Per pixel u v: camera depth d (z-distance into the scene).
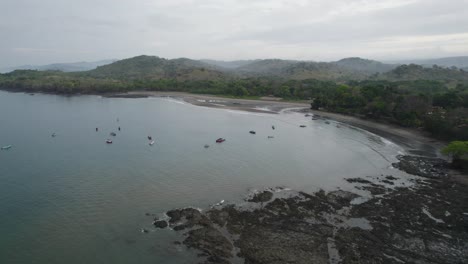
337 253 50.06
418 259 49.38
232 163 91.25
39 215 60.41
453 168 89.06
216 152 101.62
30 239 52.88
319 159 97.06
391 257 49.62
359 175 84.38
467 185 77.50
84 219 59.06
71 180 76.75
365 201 68.12
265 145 111.75
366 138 123.94
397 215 62.19
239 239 52.53
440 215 62.56
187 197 68.44
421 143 116.25
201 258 47.88
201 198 68.12
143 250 50.03
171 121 150.88
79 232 54.94
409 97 153.75
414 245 52.78
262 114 175.88
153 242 51.94
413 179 81.44
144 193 70.00
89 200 66.38
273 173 84.06
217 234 53.38
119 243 51.84
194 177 79.81
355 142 117.94
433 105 161.75
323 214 61.97
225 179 79.00
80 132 126.00
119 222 58.00
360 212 63.03
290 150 106.19
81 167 85.69
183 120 154.00
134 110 182.88
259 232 54.72
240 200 67.50
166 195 69.25
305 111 187.75
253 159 95.44
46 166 86.31
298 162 93.62
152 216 60.16
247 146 109.88
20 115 161.12
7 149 102.06
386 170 88.19
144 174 81.12
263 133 130.00
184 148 105.19
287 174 83.56
